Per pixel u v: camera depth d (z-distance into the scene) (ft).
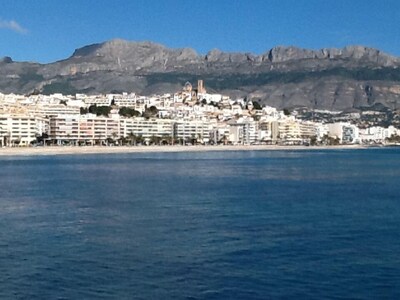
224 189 381.81
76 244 192.34
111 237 204.33
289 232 212.64
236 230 217.36
